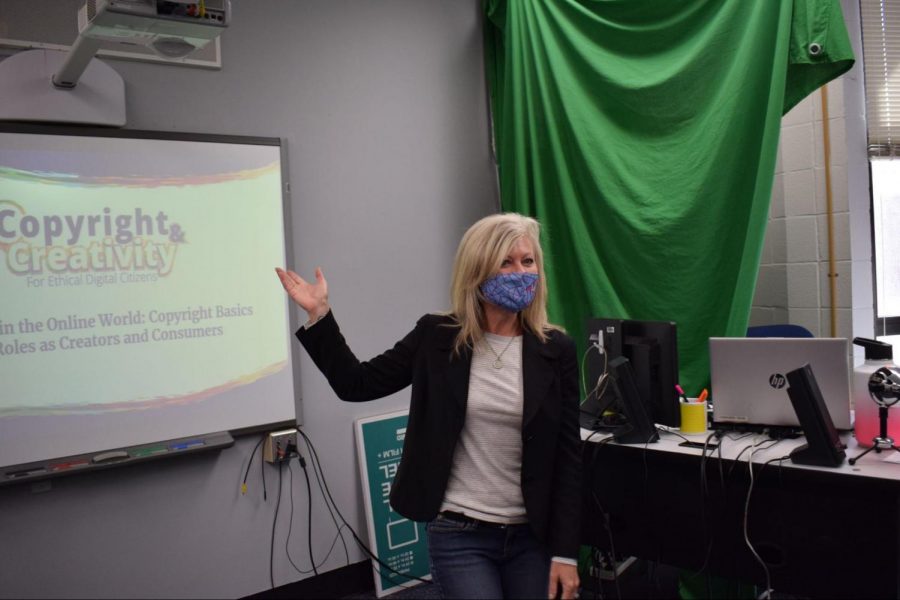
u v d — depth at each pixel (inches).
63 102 93.4
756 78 100.3
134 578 100.0
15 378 90.7
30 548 93.0
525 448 62.5
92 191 96.2
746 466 78.8
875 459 75.8
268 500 111.5
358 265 122.0
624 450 88.5
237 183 107.8
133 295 99.1
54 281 93.4
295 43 115.3
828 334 121.0
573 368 66.1
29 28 92.5
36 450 92.0
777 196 127.0
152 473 101.5
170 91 103.7
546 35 124.0
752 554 80.4
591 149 118.0
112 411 97.3
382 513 121.2
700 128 106.2
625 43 115.0
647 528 88.4
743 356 87.6
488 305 66.0
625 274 116.0
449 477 63.1
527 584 61.9
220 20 72.8
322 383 117.8
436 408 63.0
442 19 134.3
